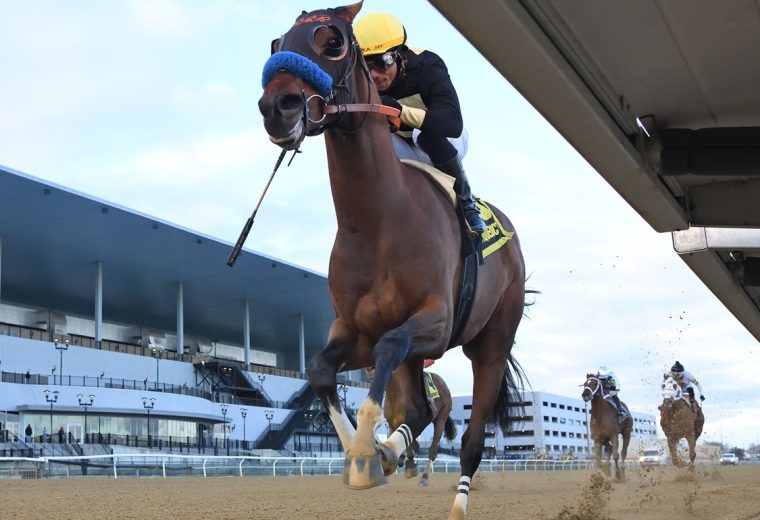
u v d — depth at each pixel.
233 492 10.11
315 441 50.34
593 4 3.06
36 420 35.25
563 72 3.14
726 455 37.72
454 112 3.62
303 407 51.41
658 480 12.05
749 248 5.71
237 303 52.66
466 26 2.72
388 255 3.18
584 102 3.42
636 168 4.21
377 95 3.30
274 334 62.91
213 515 6.11
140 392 39.28
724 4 3.14
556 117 3.54
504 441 67.31
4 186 32.25
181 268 44.31
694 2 3.11
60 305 51.47
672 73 3.76
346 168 3.13
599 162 4.12
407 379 3.45
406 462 9.73
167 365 44.94
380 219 3.17
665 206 4.88
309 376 3.15
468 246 3.67
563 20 3.11
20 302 50.38
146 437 39.25
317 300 52.66
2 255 40.31
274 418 48.25
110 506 7.32
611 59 3.54
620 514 5.64
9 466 19.33
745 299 7.48
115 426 38.34
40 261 41.59
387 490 10.27
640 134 4.26
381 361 2.84
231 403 46.16
